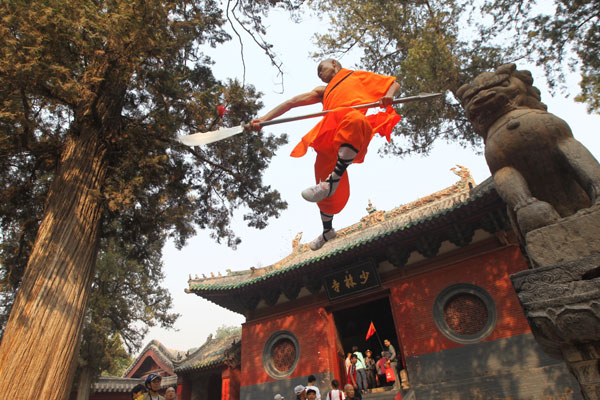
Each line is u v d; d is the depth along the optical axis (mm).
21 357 6590
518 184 3400
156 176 10680
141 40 8117
